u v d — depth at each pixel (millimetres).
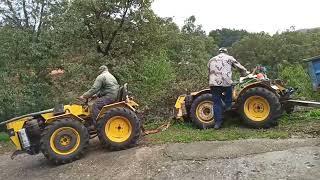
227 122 4996
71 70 7371
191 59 17812
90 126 4566
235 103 4777
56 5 7668
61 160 4227
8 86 6875
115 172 3855
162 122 5562
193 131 4801
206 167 3643
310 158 3533
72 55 7770
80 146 4289
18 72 7160
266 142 4016
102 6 7598
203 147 4082
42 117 4453
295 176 3287
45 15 7613
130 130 4398
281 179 3275
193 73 7770
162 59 8180
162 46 8508
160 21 8242
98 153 4422
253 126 4605
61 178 3934
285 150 3758
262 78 4859
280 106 4539
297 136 4160
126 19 7840
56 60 7527
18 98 6816
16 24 7750
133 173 3773
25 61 7262
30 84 7160
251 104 4652
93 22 7762
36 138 4359
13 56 7156
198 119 4938
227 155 3807
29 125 4297
